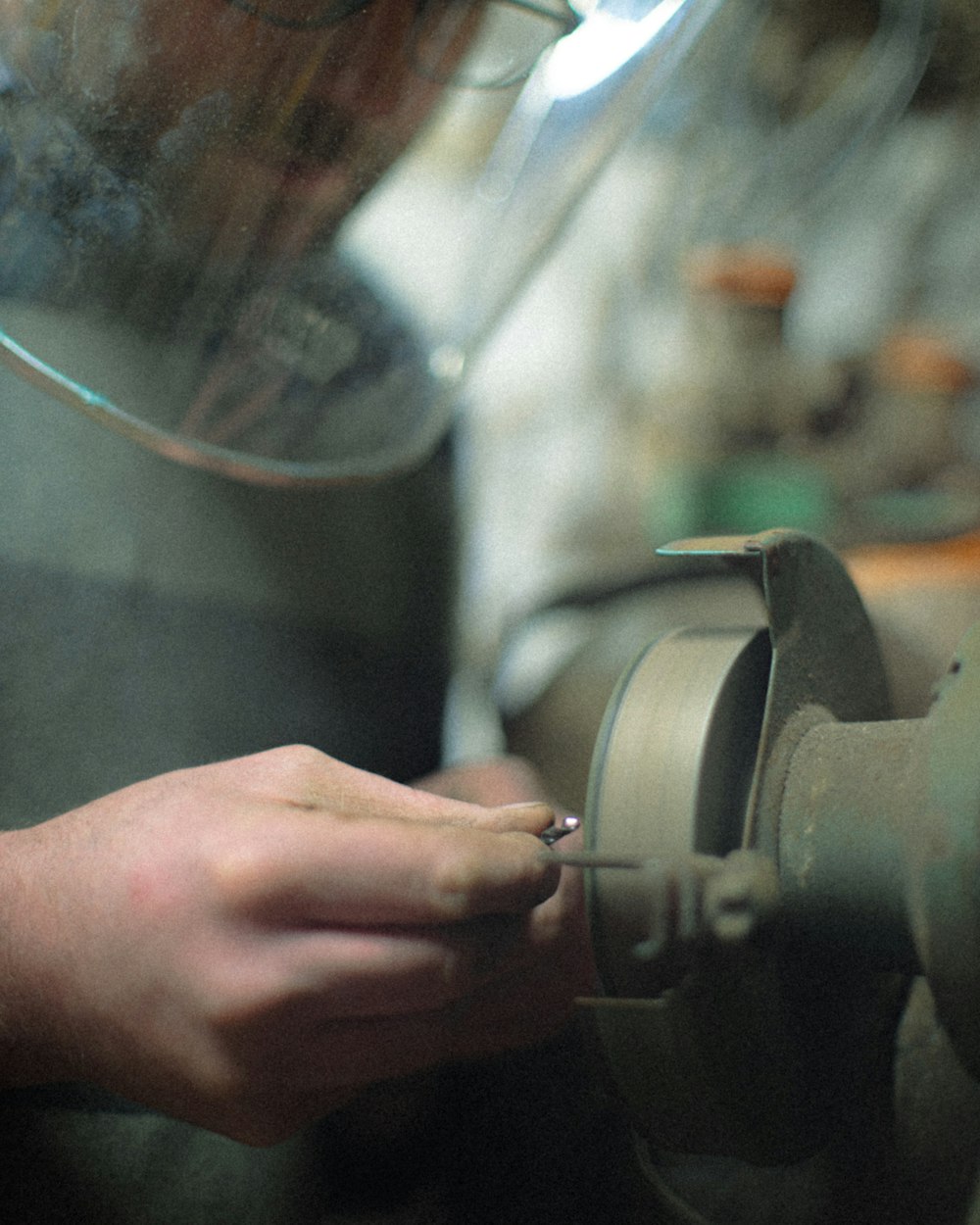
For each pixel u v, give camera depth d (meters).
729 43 1.28
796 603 0.42
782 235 1.58
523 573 1.37
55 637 0.71
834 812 0.39
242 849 0.40
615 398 1.44
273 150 0.58
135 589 0.75
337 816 0.40
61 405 0.74
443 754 0.94
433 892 0.38
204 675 0.77
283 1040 0.41
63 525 0.73
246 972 0.40
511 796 0.71
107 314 0.63
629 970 0.39
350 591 0.86
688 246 1.45
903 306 1.69
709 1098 0.39
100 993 0.42
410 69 0.57
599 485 1.42
